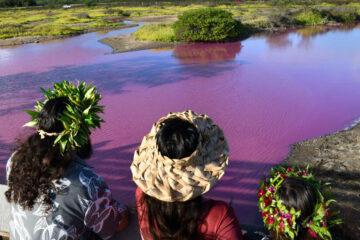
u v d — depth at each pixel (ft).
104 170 18.98
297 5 149.38
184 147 3.61
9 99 34.06
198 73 41.96
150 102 31.27
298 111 27.09
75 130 5.08
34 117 5.93
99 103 31.55
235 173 17.92
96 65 49.65
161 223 3.85
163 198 3.73
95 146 22.13
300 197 4.49
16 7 258.37
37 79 42.22
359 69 40.42
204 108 28.91
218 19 69.56
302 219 4.52
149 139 4.42
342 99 29.66
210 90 34.30
